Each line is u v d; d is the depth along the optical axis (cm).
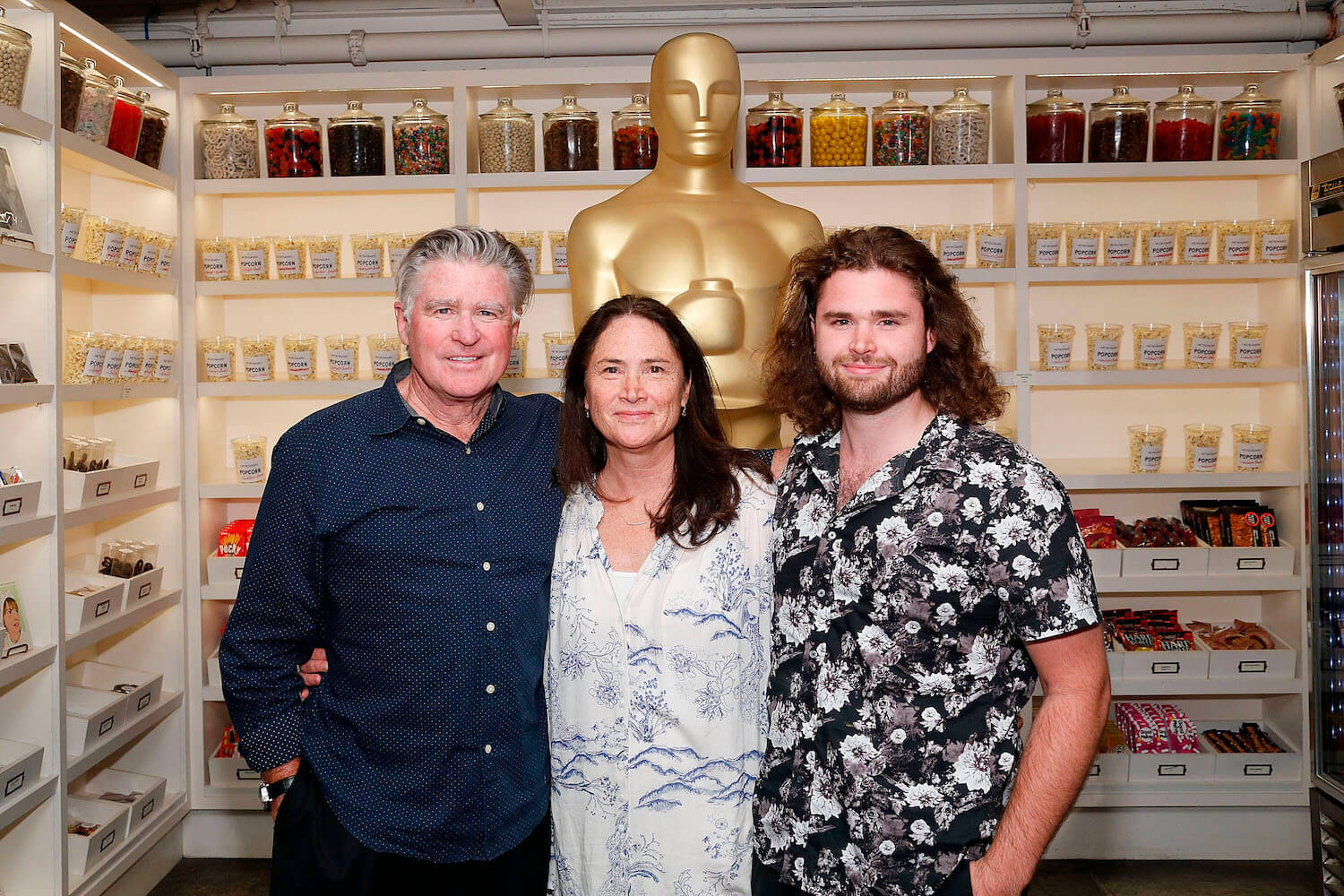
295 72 338
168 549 294
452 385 151
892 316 134
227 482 303
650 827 145
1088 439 331
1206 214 325
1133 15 328
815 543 140
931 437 136
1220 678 296
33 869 232
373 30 340
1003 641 133
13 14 229
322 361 328
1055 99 293
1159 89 319
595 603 148
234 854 303
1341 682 280
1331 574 283
